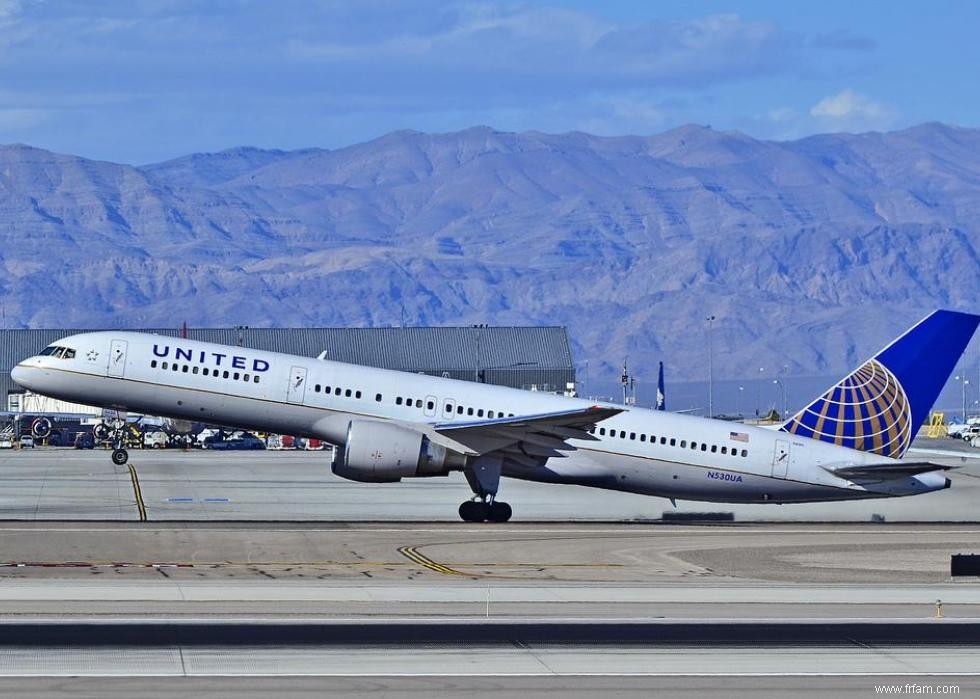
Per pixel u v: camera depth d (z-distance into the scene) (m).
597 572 139.50
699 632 106.94
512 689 88.56
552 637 104.12
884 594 127.75
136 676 90.00
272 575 132.38
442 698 86.12
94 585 123.75
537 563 145.12
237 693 86.19
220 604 114.75
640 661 96.81
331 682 89.44
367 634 103.81
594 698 86.75
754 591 128.00
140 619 107.75
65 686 87.31
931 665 97.06
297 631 104.31
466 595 121.94
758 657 98.69
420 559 145.88
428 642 101.56
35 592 119.06
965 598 126.06
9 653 96.00
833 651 101.06
